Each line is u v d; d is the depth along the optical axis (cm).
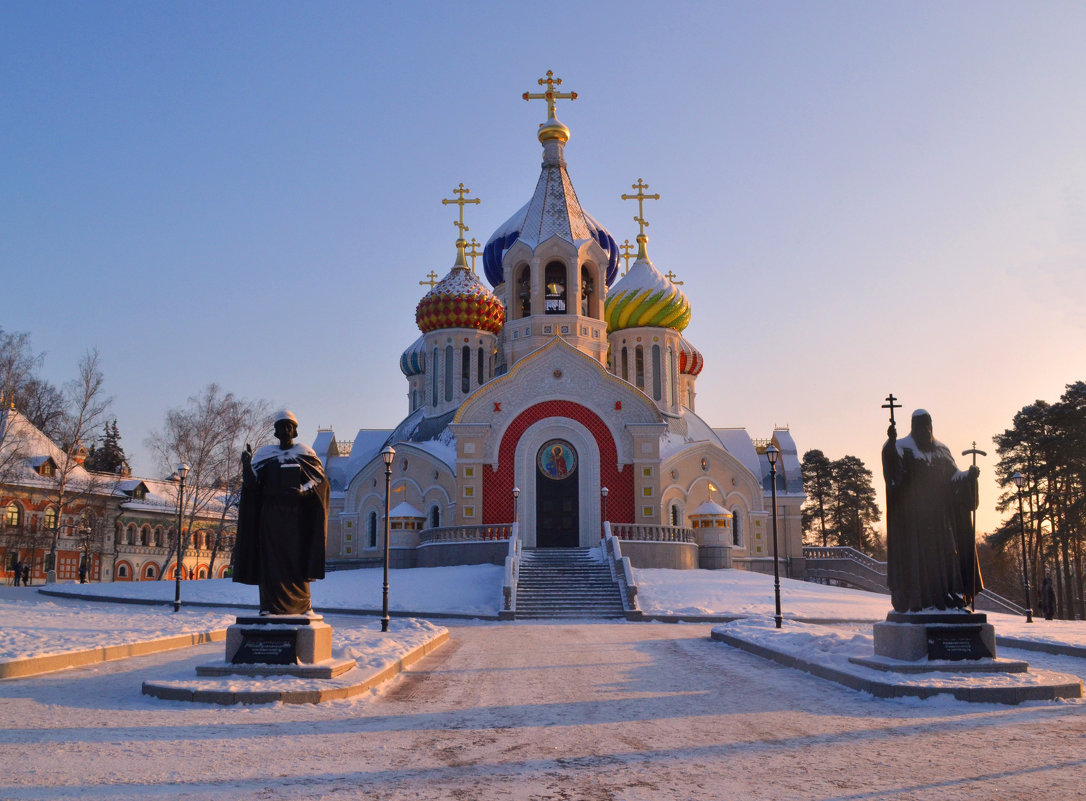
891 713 1346
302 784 933
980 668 1611
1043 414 6397
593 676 1831
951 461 1756
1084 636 2577
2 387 6128
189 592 4612
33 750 1073
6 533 6619
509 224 7075
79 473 7381
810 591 4500
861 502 10294
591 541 5338
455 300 6397
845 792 902
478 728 1253
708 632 3109
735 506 6266
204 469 6656
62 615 2975
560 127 6397
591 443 5469
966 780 946
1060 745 1115
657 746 1130
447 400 6388
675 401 6406
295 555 1730
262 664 1633
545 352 5578
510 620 3894
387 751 1098
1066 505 6325
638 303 6400
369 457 7006
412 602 4203
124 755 1053
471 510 5331
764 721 1295
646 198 6788
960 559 1723
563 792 905
